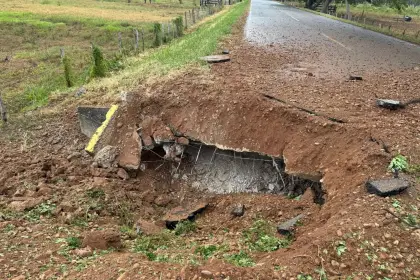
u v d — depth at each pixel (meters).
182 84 8.90
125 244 5.45
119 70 13.37
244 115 7.71
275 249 5.09
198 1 57.44
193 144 8.27
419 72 10.78
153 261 4.64
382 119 7.07
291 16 27.55
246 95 7.98
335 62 11.80
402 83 9.55
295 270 4.16
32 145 8.80
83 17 30.95
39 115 10.30
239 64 10.89
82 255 4.86
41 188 6.94
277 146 7.21
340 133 6.61
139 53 17.02
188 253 5.00
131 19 31.53
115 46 21.62
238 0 52.69
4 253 4.80
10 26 26.34
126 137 8.35
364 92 8.70
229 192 7.85
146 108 8.62
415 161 5.75
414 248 4.32
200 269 4.27
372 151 5.89
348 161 6.07
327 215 5.34
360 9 51.78
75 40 23.66
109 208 6.69
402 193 5.10
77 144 8.88
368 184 5.26
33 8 35.78
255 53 12.51
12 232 5.40
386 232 4.49
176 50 13.71
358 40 16.48
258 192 7.67
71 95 11.43
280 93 8.34
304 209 6.28
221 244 5.34
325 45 14.73
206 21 29.09
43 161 8.12
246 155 7.88
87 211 6.35
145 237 5.76
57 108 10.52
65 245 5.14
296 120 7.17
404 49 14.67
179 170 8.29
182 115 8.30
